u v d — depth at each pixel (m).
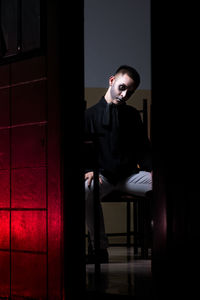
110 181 3.96
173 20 2.06
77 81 2.53
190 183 1.99
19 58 2.68
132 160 4.04
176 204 2.02
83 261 2.47
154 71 2.12
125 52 5.54
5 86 2.75
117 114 4.01
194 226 1.96
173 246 2.02
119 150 3.98
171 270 2.02
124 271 3.48
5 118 2.74
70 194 2.45
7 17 2.77
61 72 2.49
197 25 1.99
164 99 2.08
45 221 2.51
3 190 2.73
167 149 2.06
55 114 2.49
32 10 2.65
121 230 5.98
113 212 5.96
